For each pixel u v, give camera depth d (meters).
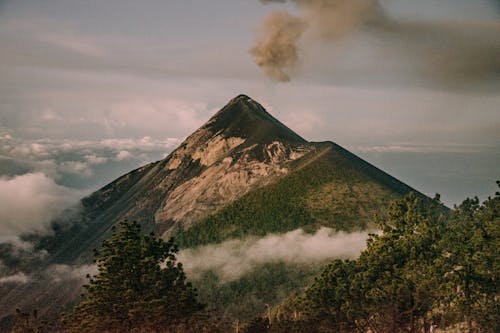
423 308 52.12
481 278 51.44
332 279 61.19
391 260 57.28
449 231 61.22
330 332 58.62
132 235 60.31
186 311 56.78
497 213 60.38
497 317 49.91
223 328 69.50
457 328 51.00
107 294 56.19
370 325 55.41
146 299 55.72
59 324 64.56
